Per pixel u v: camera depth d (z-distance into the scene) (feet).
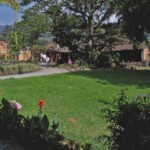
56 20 178.70
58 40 181.88
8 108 28.84
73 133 35.63
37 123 25.41
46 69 144.36
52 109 48.29
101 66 171.53
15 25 193.77
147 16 111.45
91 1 176.45
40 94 61.98
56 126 25.64
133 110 18.38
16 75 111.55
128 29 119.85
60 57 239.50
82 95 61.57
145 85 77.77
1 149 24.52
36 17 181.06
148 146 17.37
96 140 28.68
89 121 41.39
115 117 18.97
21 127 26.53
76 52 180.14
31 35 187.52
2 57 203.21
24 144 25.29
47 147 23.82
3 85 74.59
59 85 74.79
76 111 47.24
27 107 49.01
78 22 179.93
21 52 231.91
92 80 85.66
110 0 171.94
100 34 179.93
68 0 174.60
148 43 163.32
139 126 17.87
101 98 58.23
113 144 19.27
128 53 224.94
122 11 122.42
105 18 179.11
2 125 27.48
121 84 79.25
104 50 182.19
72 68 151.94
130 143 18.13
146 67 183.83
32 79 86.07
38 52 236.22
